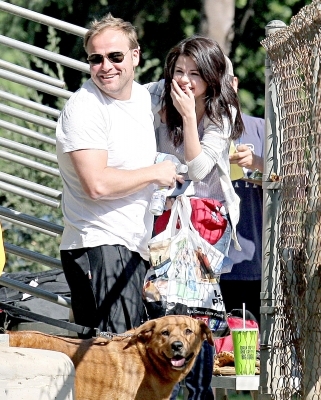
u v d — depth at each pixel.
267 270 14.18
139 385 13.05
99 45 12.80
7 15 37.00
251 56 38.50
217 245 13.36
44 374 9.77
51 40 29.33
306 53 13.02
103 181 12.47
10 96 15.21
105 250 12.65
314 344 12.62
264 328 14.00
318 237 12.68
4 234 25.28
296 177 13.50
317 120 12.70
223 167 13.50
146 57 38.72
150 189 13.19
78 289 12.97
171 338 12.77
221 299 13.18
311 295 12.70
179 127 13.59
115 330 12.72
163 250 12.88
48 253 25.53
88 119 12.60
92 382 12.84
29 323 17.11
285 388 13.59
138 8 39.03
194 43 13.26
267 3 38.91
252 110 37.81
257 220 15.84
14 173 25.28
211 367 13.59
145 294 12.87
